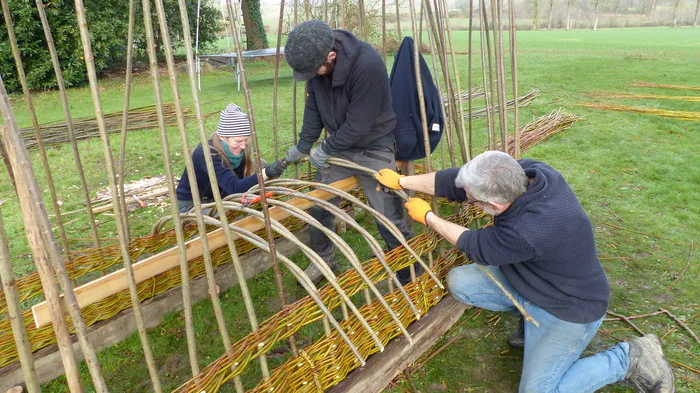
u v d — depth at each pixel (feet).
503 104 9.52
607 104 26.32
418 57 8.11
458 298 7.95
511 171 6.10
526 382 6.82
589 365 6.76
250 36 52.49
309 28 6.95
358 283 7.23
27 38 34.27
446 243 9.91
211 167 5.46
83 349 4.50
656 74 35.55
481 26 9.85
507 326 9.04
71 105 31.07
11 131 3.89
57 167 18.72
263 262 10.98
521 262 6.71
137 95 34.27
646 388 6.84
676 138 19.83
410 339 7.51
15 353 7.62
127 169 18.51
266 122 25.16
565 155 18.21
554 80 34.55
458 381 7.78
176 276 9.50
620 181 15.57
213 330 9.15
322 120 8.87
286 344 8.70
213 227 9.98
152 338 8.91
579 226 6.23
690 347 8.27
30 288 8.25
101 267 9.02
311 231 10.07
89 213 8.86
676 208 13.52
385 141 8.76
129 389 7.82
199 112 5.29
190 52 5.10
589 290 6.50
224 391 7.69
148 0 4.85
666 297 9.67
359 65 7.41
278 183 8.88
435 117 9.22
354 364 7.18
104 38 36.14
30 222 4.05
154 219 13.82
